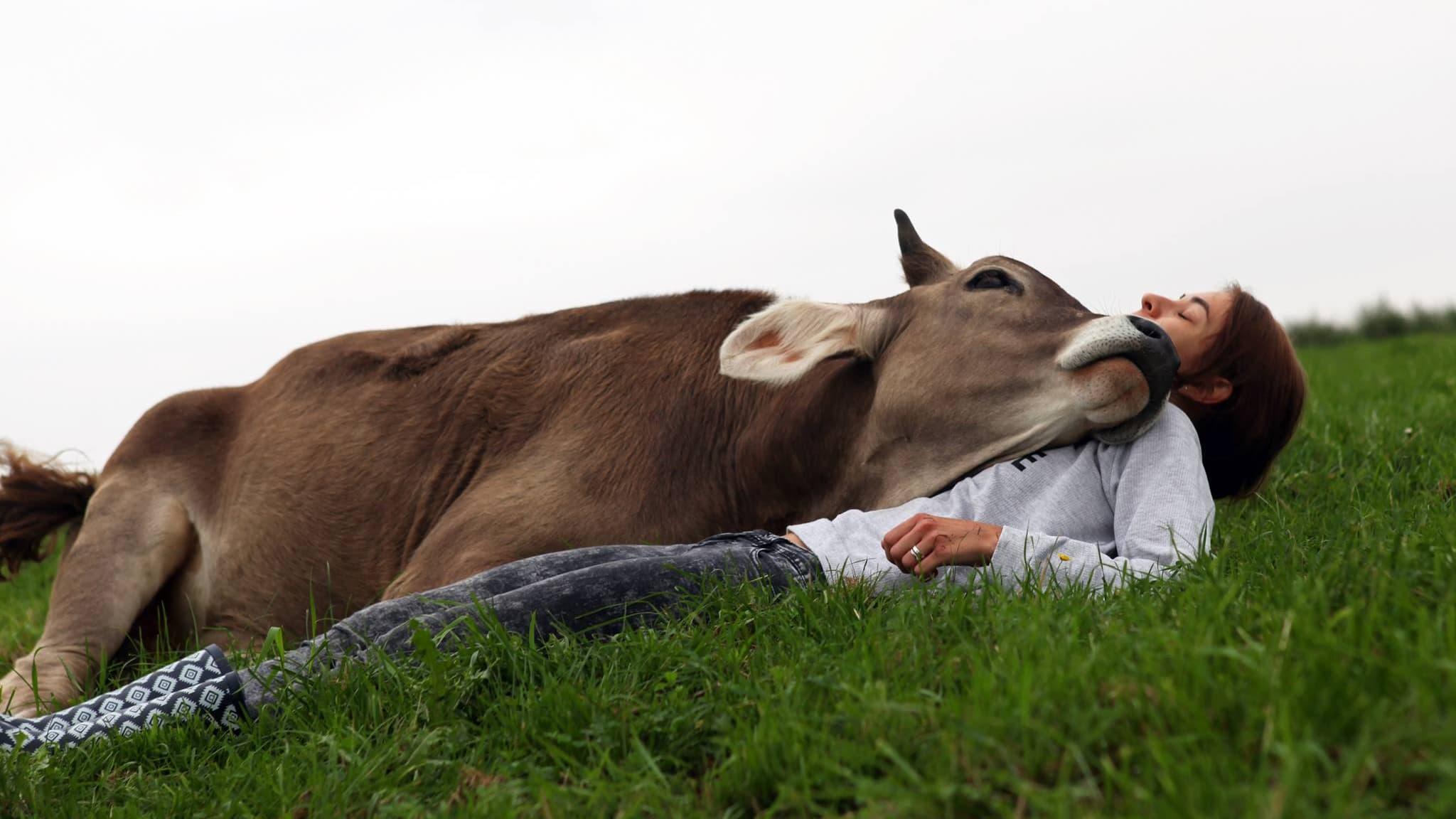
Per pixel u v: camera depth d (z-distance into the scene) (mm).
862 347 4086
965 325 3893
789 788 2078
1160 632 2225
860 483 4027
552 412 4379
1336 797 1636
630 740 2486
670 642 2818
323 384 4789
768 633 2898
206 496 4754
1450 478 3916
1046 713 2051
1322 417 5812
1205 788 1744
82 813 2611
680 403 4234
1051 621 2482
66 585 4504
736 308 4469
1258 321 3904
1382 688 1928
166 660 4102
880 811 1966
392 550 4465
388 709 2791
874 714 2201
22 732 2869
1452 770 1616
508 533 4023
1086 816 1799
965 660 2438
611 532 4047
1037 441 3705
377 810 2420
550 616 2982
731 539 3340
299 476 4590
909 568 3115
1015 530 3146
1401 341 13859
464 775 2486
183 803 2586
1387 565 2488
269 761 2639
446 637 2941
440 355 4719
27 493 4973
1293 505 4152
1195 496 3312
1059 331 3721
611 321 4633
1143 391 3461
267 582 4570
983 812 1938
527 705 2617
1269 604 2375
